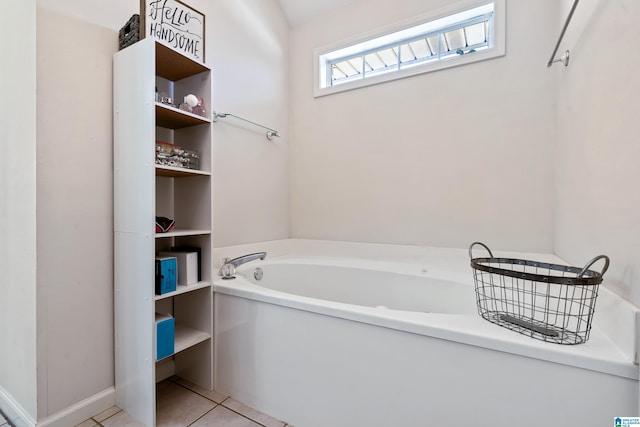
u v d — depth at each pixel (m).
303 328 1.26
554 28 1.71
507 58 1.83
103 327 1.37
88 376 1.31
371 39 2.29
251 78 2.29
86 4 1.29
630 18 0.80
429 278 1.80
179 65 1.48
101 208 1.35
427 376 1.00
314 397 1.23
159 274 1.31
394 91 2.21
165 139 1.63
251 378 1.42
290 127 2.70
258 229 2.35
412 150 2.14
